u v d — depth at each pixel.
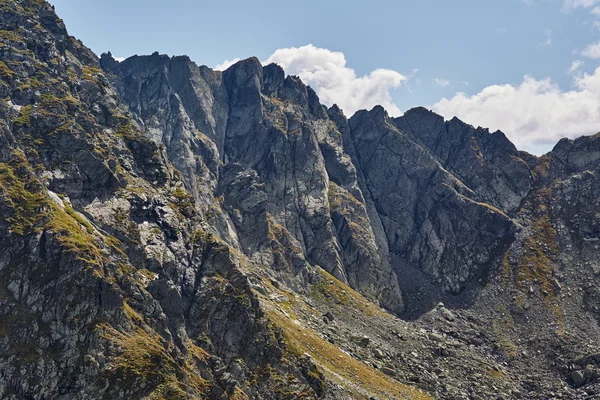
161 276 105.31
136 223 112.75
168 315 99.25
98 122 134.50
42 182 105.19
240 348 108.88
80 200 109.06
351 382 127.88
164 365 86.38
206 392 92.25
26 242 89.56
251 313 113.56
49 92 125.62
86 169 113.88
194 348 100.25
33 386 78.00
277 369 110.75
